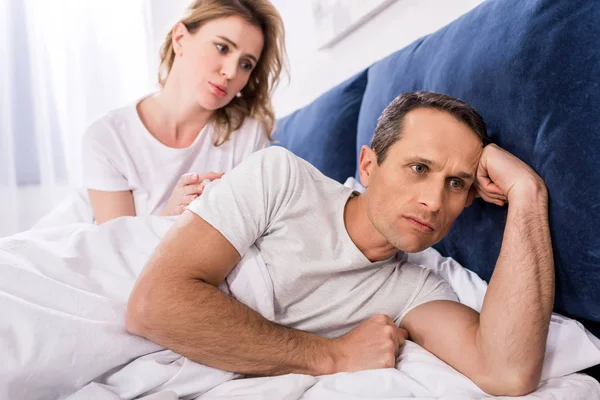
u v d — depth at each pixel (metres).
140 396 0.73
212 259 0.75
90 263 0.84
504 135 0.87
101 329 0.72
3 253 0.80
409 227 0.74
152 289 0.71
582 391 0.69
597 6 0.73
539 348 0.69
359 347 0.78
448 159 0.74
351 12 1.84
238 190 0.79
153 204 1.37
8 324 0.69
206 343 0.71
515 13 0.89
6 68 2.76
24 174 2.85
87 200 1.42
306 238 0.82
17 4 2.80
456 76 1.01
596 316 0.74
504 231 0.81
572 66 0.75
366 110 1.45
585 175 0.72
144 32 3.11
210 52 1.29
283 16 2.56
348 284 0.85
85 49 3.00
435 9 1.43
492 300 0.73
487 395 0.70
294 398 0.69
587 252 0.72
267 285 0.80
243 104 1.51
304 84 2.41
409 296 0.86
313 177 0.86
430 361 0.75
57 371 0.69
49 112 2.92
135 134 1.37
